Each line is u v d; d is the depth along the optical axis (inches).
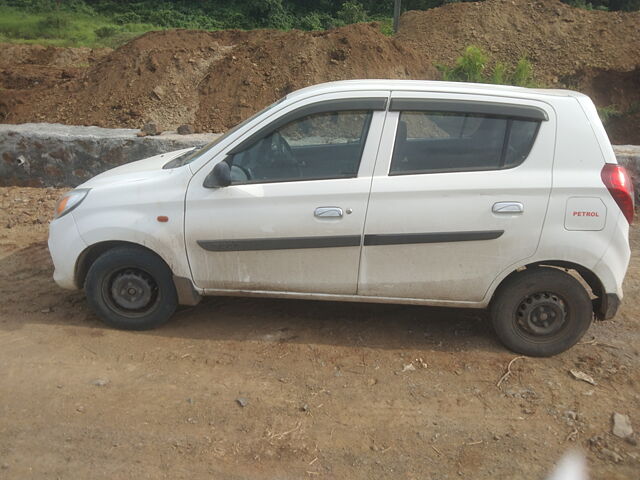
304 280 165.2
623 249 158.4
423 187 156.3
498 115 158.4
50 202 301.3
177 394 147.9
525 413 143.4
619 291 161.6
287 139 163.6
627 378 158.1
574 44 561.0
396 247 159.6
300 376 156.4
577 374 158.2
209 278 167.9
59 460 125.1
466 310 193.0
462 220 156.3
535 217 155.4
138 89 421.1
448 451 130.6
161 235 164.7
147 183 167.8
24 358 160.9
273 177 162.2
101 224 166.4
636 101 514.0
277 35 482.3
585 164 155.7
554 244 156.4
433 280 162.1
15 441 130.2
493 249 158.2
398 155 159.6
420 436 135.2
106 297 173.6
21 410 140.2
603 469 125.6
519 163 156.9
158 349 167.2
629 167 286.0
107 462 125.0
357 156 160.6
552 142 156.5
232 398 146.9
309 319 185.9
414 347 171.2
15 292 199.6
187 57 442.9
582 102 159.3
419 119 160.7
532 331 165.2
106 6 1304.1
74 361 160.4
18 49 856.3
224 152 164.4
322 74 430.0
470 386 153.6
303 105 163.3
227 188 161.6
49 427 134.9
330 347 170.1
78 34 1079.6
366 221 158.2
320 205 158.7
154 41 465.1
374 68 442.9
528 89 166.9
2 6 1240.8
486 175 156.3
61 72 609.0
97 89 428.1
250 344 170.7
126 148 324.5
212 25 1191.6
